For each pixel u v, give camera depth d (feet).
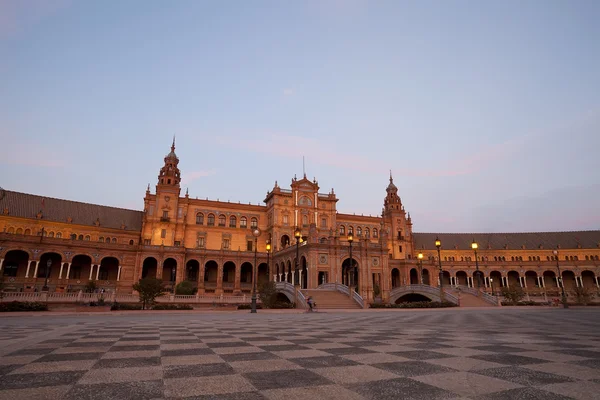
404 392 15.12
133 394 14.66
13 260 214.90
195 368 19.99
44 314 103.45
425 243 347.36
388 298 219.00
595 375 18.11
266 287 153.69
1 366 20.17
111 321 68.44
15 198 240.12
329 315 100.78
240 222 291.79
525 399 14.01
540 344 30.40
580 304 186.91
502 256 331.98
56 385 15.93
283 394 14.87
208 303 161.48
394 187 353.31
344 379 17.46
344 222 323.98
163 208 266.16
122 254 228.84
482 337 36.70
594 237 327.47
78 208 260.83
